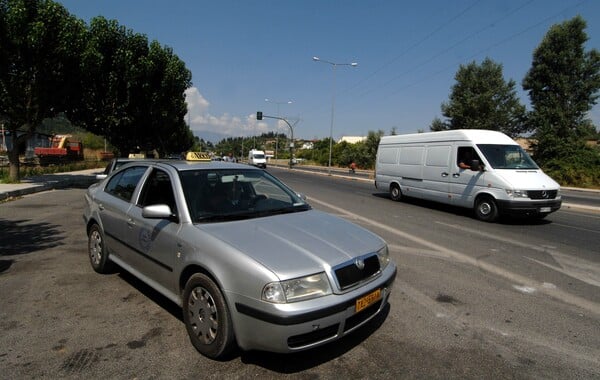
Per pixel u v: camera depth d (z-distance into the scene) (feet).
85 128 73.31
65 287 14.93
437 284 16.43
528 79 118.73
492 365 10.21
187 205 11.78
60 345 10.69
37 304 13.34
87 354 10.26
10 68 49.80
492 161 33.91
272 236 10.58
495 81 139.64
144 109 80.02
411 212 37.96
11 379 9.11
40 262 18.06
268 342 8.90
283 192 14.67
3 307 13.05
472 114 140.97
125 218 14.11
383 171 49.03
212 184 13.02
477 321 12.86
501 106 139.85
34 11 48.93
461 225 31.22
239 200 13.09
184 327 11.85
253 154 180.65
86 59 52.54
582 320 13.12
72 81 54.80
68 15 53.01
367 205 42.78
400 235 26.48
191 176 12.98
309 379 9.35
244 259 9.33
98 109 70.85
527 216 32.09
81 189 51.60
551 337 11.85
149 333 11.45
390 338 11.51
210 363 9.93
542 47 115.34
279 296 8.77
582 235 27.91
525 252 22.44
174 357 10.19
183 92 93.30
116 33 72.64
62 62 51.55
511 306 14.21
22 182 53.52
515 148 35.45
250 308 9.02
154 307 13.25
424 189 41.42
